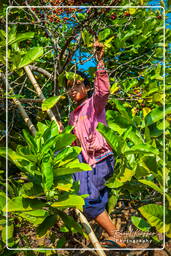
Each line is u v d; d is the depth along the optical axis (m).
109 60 3.46
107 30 3.08
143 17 3.44
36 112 3.96
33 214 1.85
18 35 2.54
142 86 3.22
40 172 1.95
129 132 2.17
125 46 3.26
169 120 2.78
